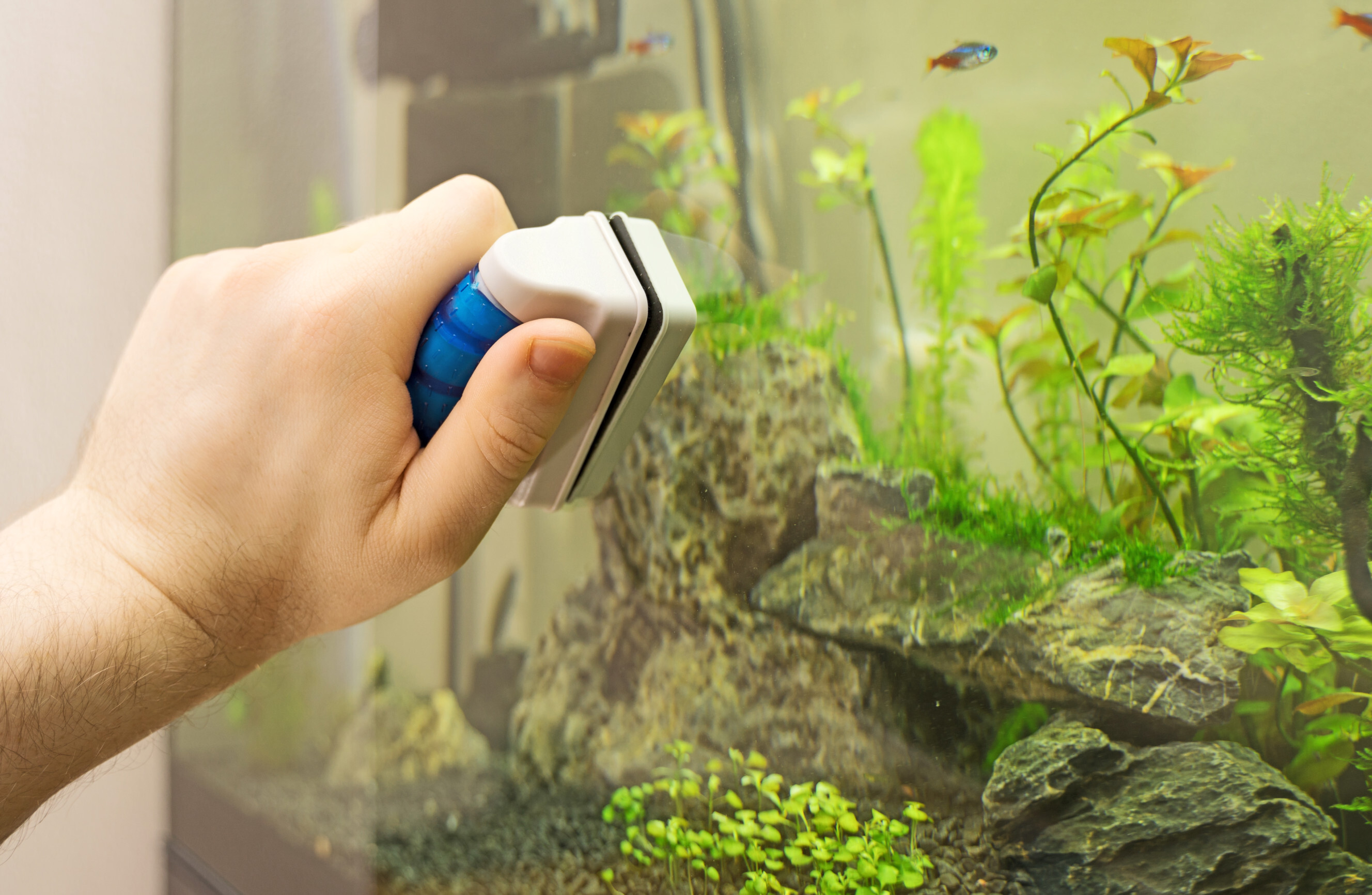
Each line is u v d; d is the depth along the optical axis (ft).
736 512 1.95
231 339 1.66
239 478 1.65
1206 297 1.63
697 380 1.98
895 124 1.80
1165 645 1.64
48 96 2.54
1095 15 1.67
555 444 1.68
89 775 2.70
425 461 1.63
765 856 1.91
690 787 2.00
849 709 1.84
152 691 1.67
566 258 1.62
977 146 1.74
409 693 2.50
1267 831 1.60
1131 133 1.66
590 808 2.13
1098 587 1.68
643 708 2.06
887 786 1.81
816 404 1.88
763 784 1.92
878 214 1.82
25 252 2.59
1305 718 1.59
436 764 2.39
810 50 1.86
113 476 1.69
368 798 2.55
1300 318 1.59
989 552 1.74
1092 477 1.69
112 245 2.62
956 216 1.77
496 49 2.19
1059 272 1.70
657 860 2.03
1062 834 1.68
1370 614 1.56
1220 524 1.62
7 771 1.65
